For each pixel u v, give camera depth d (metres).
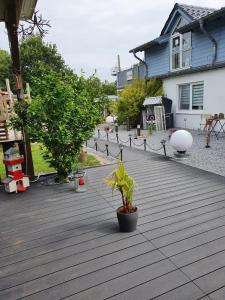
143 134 13.43
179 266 2.86
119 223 3.67
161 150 9.24
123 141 11.95
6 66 25.25
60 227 3.95
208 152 8.30
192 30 12.64
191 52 13.25
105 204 4.73
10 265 3.08
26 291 2.64
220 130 11.54
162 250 3.18
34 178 6.46
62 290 2.62
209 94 12.12
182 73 13.34
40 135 5.66
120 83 21.94
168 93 15.12
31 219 4.29
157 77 15.41
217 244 3.23
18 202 5.07
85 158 8.07
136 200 4.75
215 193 4.88
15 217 4.40
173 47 14.63
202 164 6.99
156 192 5.09
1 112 6.11
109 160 8.16
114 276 2.77
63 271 2.91
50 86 5.68
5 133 6.15
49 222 4.14
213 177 5.82
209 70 11.88
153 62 16.50
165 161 7.52
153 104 14.67
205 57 12.41
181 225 3.76
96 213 4.37
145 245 3.31
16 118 5.82
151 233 3.59
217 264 2.86
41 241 3.58
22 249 3.41
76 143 6.09
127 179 3.65
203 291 2.49
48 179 6.42
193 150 8.72
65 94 5.59
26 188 5.86
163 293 2.49
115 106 16.86
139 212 4.25
